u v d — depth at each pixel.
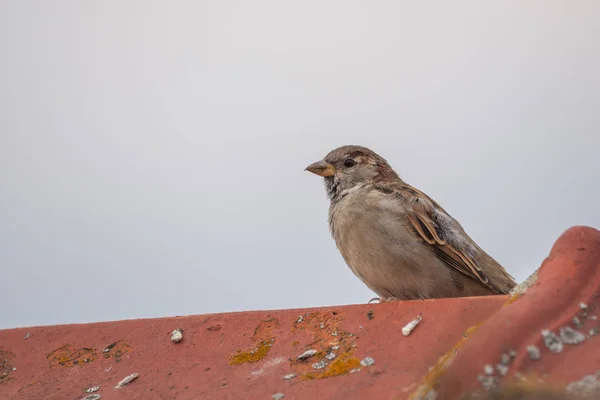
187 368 6.64
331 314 6.72
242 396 5.95
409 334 6.07
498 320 5.27
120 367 6.95
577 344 5.12
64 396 6.68
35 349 7.49
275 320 6.93
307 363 6.14
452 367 5.11
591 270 5.67
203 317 7.31
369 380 5.63
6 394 6.90
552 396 4.77
